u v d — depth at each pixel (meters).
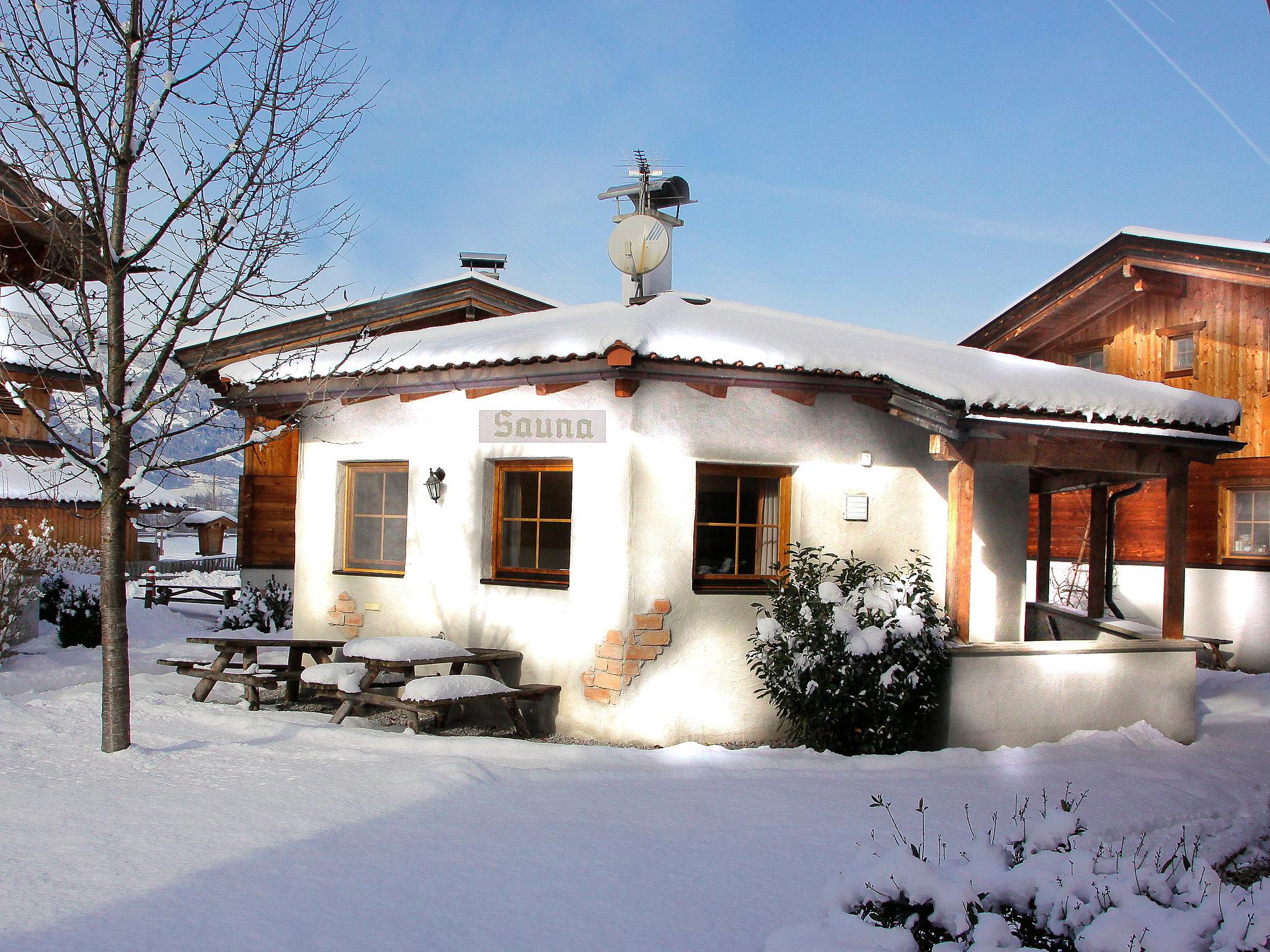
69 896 4.05
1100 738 8.52
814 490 8.60
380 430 9.61
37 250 9.17
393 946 3.78
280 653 11.70
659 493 8.05
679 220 11.99
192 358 12.81
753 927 4.16
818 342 9.05
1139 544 15.92
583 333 8.10
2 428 22.78
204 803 5.42
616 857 4.88
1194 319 15.38
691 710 8.10
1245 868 6.24
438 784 5.92
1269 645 14.01
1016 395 8.16
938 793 6.54
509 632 8.62
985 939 3.21
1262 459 14.26
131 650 12.17
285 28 7.09
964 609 8.23
